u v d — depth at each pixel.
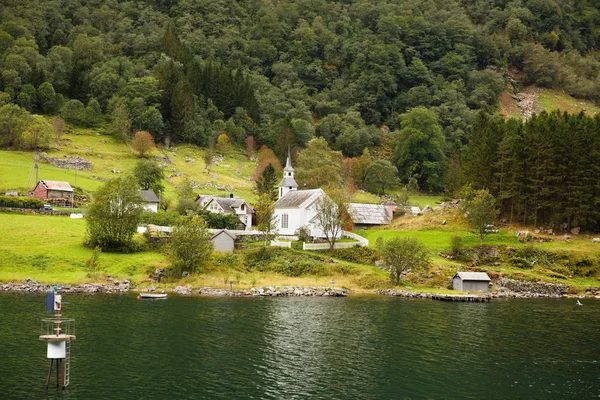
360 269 116.25
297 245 125.69
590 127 146.88
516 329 80.62
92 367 58.25
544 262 125.00
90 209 112.94
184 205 147.50
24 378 54.28
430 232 142.50
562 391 55.97
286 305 92.38
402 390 55.41
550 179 139.25
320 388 55.25
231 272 111.00
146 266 107.25
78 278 99.62
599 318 89.88
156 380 55.56
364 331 76.50
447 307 96.44
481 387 56.72
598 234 137.62
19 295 89.12
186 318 79.62
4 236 113.44
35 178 169.75
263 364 61.56
